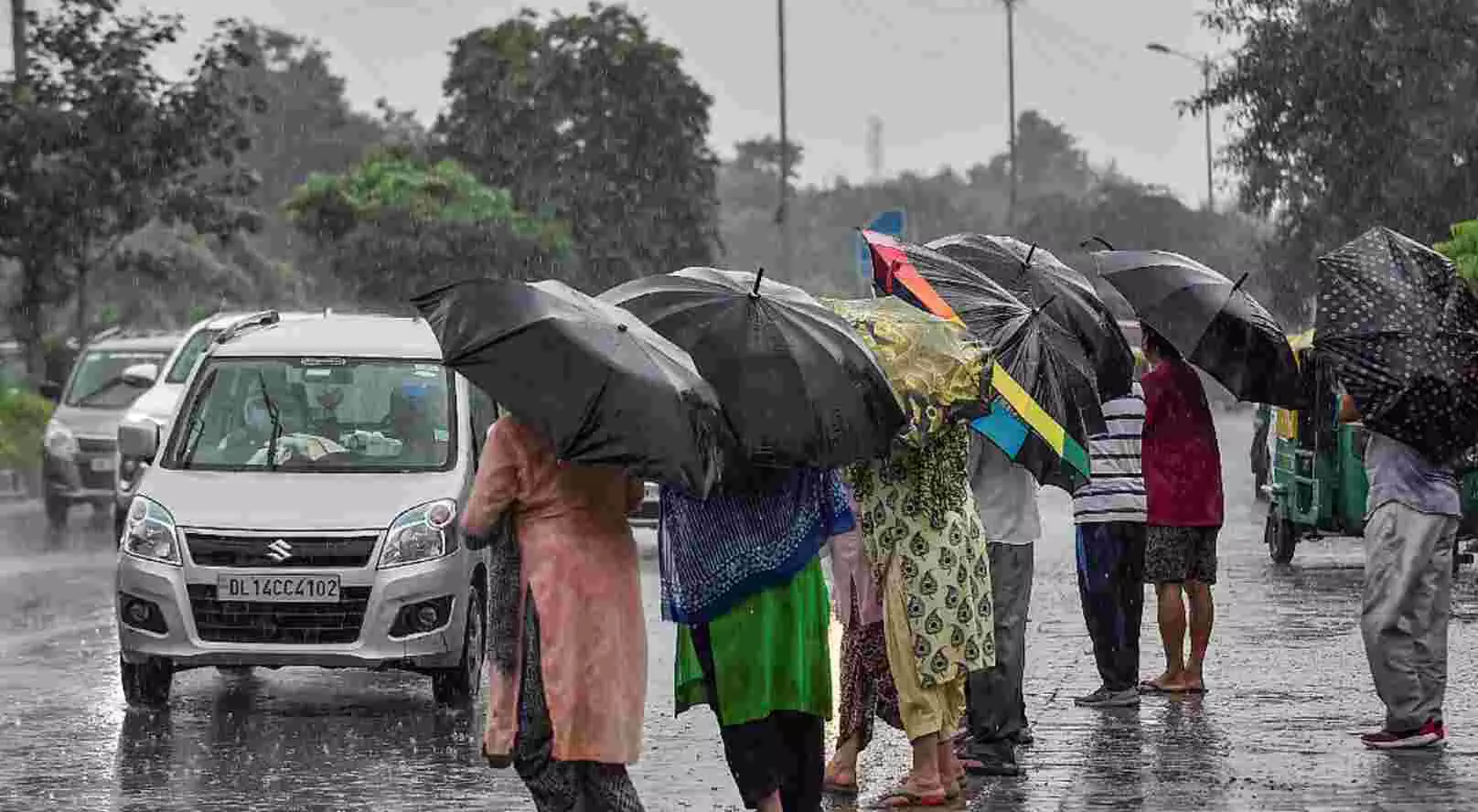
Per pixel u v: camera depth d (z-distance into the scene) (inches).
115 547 1062.4
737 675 370.9
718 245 3041.3
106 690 591.8
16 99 1512.1
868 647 436.1
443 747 503.5
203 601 546.3
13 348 2102.6
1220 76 1588.3
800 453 353.7
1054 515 1250.6
